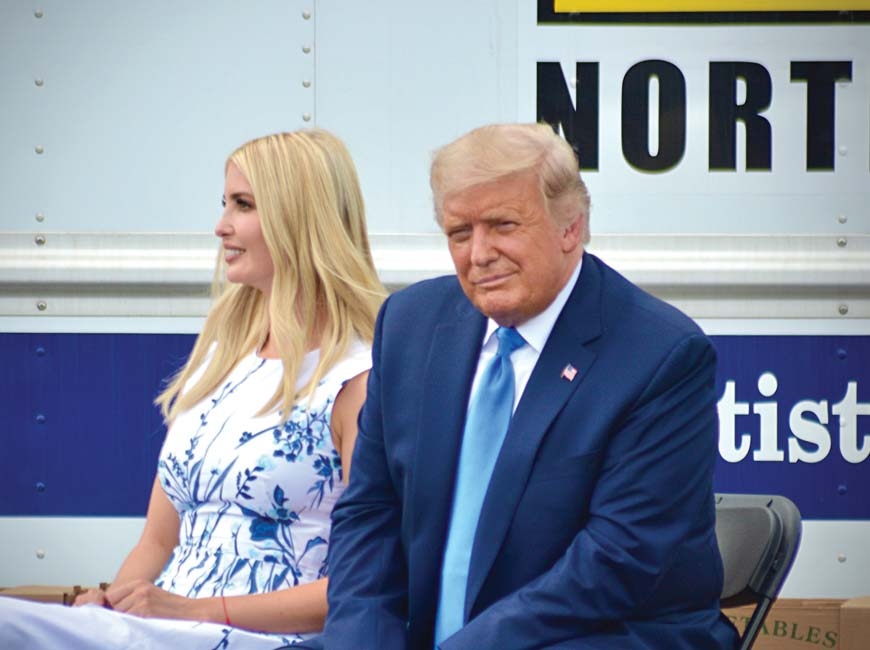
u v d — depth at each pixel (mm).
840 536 13695
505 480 9883
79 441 13844
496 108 13586
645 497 9695
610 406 9797
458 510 10125
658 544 9641
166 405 12555
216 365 12289
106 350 13805
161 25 13633
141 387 13828
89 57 13633
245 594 11336
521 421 9945
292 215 11930
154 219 13703
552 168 9789
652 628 9781
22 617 10328
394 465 10430
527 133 9828
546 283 9914
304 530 11609
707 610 10094
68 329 13797
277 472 11531
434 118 13625
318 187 11992
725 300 13617
